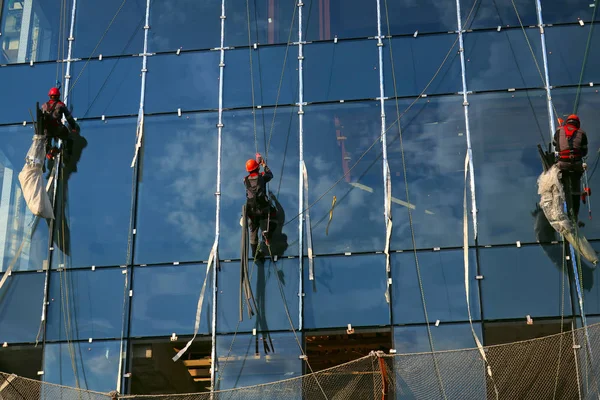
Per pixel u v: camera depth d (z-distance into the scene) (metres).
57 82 22.70
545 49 21.58
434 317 19.75
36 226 21.48
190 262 20.80
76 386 20.11
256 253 20.52
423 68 21.77
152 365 20.22
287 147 21.52
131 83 22.50
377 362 19.33
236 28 22.70
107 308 20.61
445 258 20.17
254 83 22.16
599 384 18.73
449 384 19.06
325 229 20.70
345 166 21.19
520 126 21.08
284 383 19.56
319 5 22.61
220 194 21.31
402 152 21.14
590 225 20.05
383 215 20.69
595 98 21.11
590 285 19.58
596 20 21.70
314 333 19.97
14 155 22.22
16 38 23.23
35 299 20.86
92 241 21.19
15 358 20.52
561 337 19.14
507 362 19.08
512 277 19.86
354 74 21.92
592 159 20.62
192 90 22.30
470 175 20.75
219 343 20.12
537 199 20.42
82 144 22.05
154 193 21.50
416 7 22.31
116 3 23.30
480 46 21.78
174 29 22.89
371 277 20.22
